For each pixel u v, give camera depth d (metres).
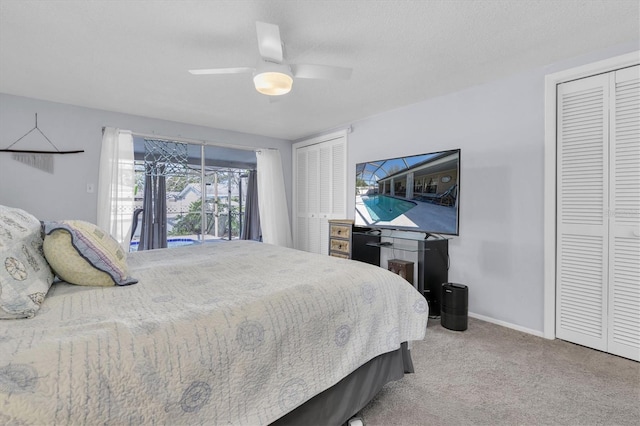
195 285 1.38
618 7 1.70
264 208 4.90
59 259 1.29
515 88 2.59
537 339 2.40
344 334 1.32
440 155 2.79
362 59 2.32
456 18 1.81
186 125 4.17
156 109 3.53
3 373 0.66
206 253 2.26
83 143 3.42
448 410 1.55
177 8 1.70
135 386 0.77
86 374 0.72
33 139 3.16
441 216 2.77
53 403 0.66
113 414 0.72
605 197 2.18
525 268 2.55
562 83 2.38
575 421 1.47
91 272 1.33
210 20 1.82
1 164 3.02
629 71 2.08
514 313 2.61
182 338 0.89
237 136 4.66
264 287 1.34
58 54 2.22
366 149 3.93
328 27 1.89
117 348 0.79
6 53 2.21
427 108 3.24
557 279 2.41
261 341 1.04
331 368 1.24
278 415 1.04
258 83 1.83
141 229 4.25
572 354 2.14
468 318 2.87
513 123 2.61
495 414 1.52
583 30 1.93
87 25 1.86
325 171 4.63
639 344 2.03
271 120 4.04
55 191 3.27
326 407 1.28
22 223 1.26
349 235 3.78
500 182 2.69
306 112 3.68
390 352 1.61
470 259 2.91
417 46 2.13
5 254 1.03
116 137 3.56
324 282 1.42
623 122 2.11
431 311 2.88
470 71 2.54
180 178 4.51
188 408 0.85
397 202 3.17
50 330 0.85
